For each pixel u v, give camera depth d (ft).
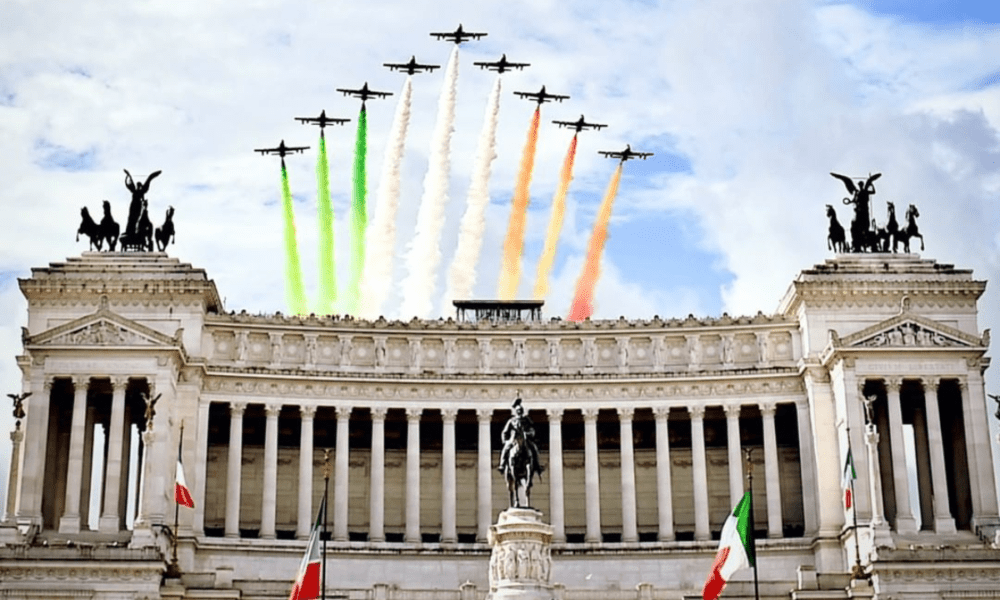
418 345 456.04
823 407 439.63
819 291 446.60
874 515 390.42
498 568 336.08
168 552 407.64
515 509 340.80
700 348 457.68
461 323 457.27
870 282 447.42
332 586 422.00
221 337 446.60
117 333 420.36
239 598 370.32
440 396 450.30
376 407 446.60
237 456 435.12
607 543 437.17
